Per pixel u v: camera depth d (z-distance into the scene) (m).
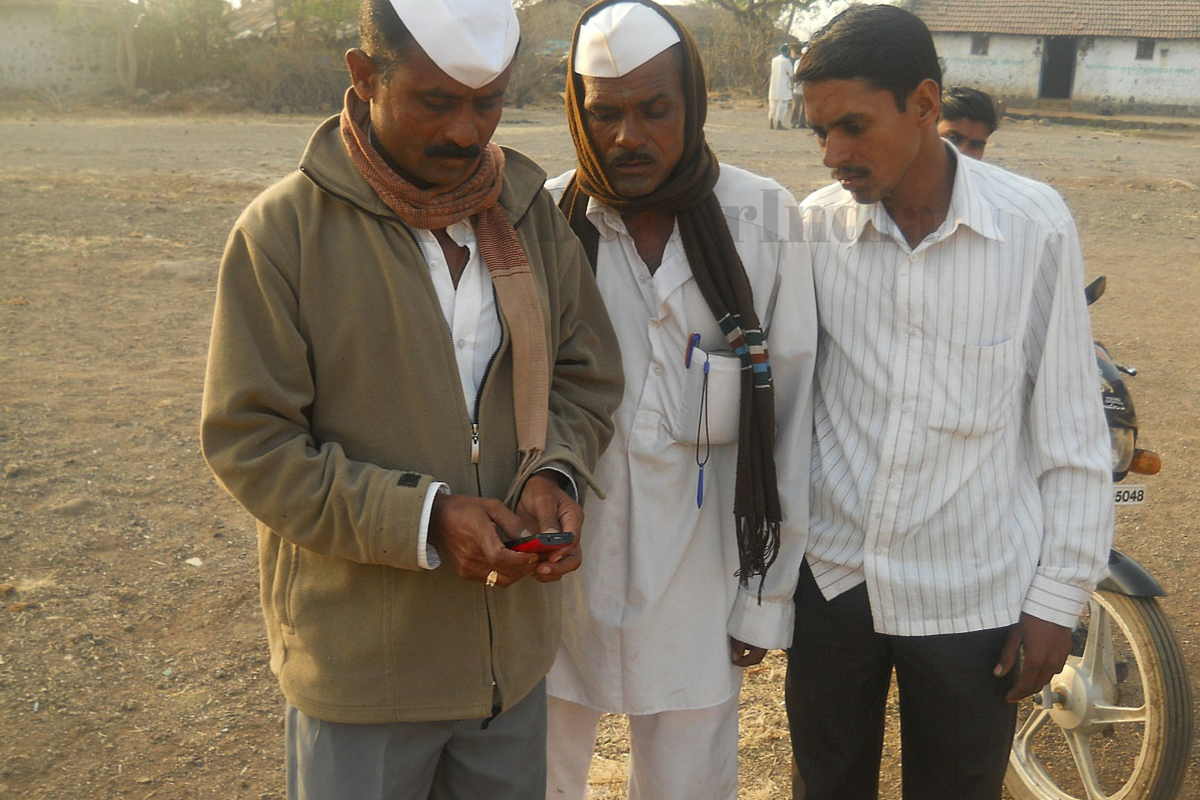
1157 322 8.10
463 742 2.02
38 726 3.30
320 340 1.82
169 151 17.16
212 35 30.62
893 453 2.15
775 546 2.28
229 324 1.77
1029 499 2.23
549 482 1.95
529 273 1.92
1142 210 13.08
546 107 29.14
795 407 2.28
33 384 6.22
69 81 30.95
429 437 1.85
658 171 2.15
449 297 1.90
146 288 8.40
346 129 1.82
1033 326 2.16
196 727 3.34
